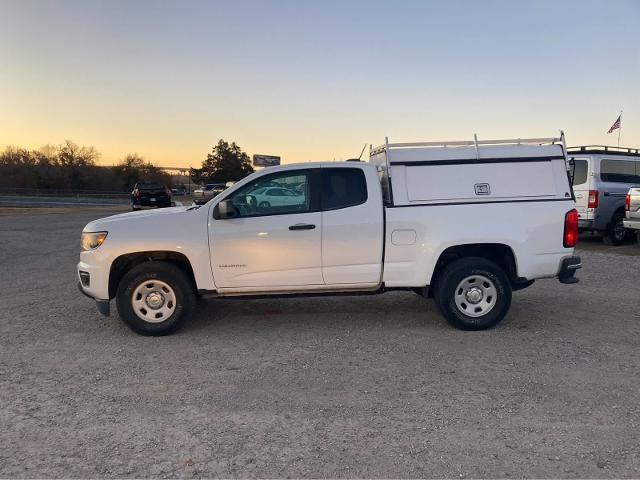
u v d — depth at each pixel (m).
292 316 6.59
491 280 5.82
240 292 5.85
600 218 12.77
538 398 4.09
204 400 4.13
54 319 6.57
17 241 15.18
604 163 12.82
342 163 5.91
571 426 3.64
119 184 83.75
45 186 77.81
